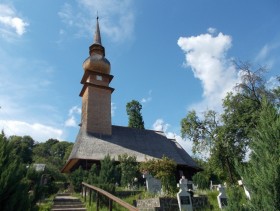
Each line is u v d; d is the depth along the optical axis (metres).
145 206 14.19
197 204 14.52
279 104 6.36
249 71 27.00
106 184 17.02
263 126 5.97
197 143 36.22
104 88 41.16
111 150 35.62
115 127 40.84
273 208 5.17
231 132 32.34
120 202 7.05
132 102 54.59
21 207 6.12
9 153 6.83
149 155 37.31
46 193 17.34
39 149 84.88
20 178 6.46
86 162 32.78
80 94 42.75
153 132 43.81
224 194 14.34
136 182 24.55
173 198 13.77
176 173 37.31
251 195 5.83
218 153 33.94
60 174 45.31
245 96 27.94
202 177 33.72
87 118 38.03
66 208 12.29
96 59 42.78
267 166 5.47
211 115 36.75
